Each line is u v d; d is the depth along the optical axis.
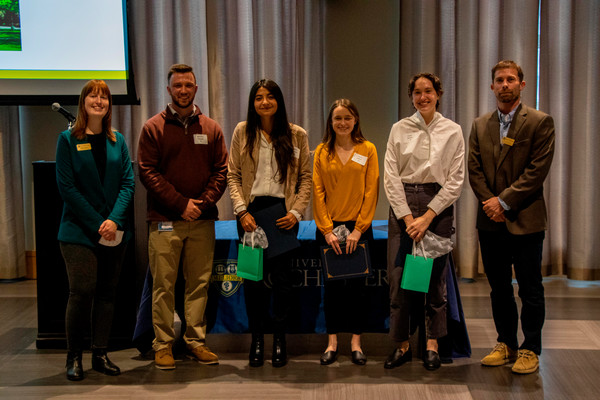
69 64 3.84
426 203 2.50
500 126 2.50
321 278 2.81
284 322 2.63
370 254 2.74
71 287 2.43
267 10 4.10
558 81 4.13
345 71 4.30
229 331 2.80
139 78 4.10
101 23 3.83
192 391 2.34
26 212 4.35
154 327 2.60
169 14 4.07
